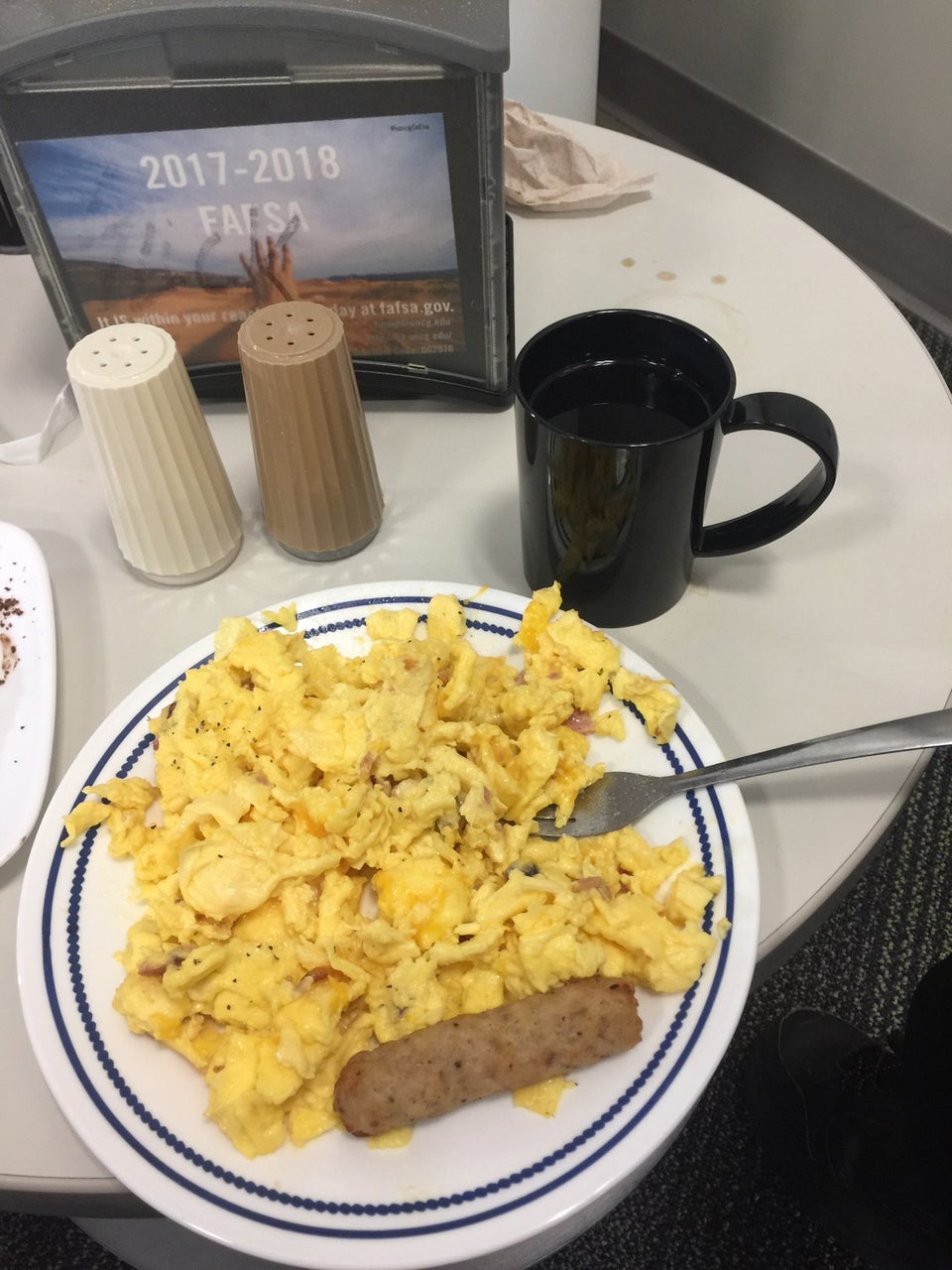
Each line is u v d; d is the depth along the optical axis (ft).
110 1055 1.72
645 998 1.75
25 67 2.22
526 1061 1.61
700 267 3.28
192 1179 1.57
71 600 2.56
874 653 2.34
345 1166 1.60
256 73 2.26
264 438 2.32
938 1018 2.78
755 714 2.25
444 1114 1.63
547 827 2.05
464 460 2.85
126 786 2.02
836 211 6.65
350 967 1.83
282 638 2.24
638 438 2.17
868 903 4.10
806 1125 3.34
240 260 2.64
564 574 2.33
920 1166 2.85
